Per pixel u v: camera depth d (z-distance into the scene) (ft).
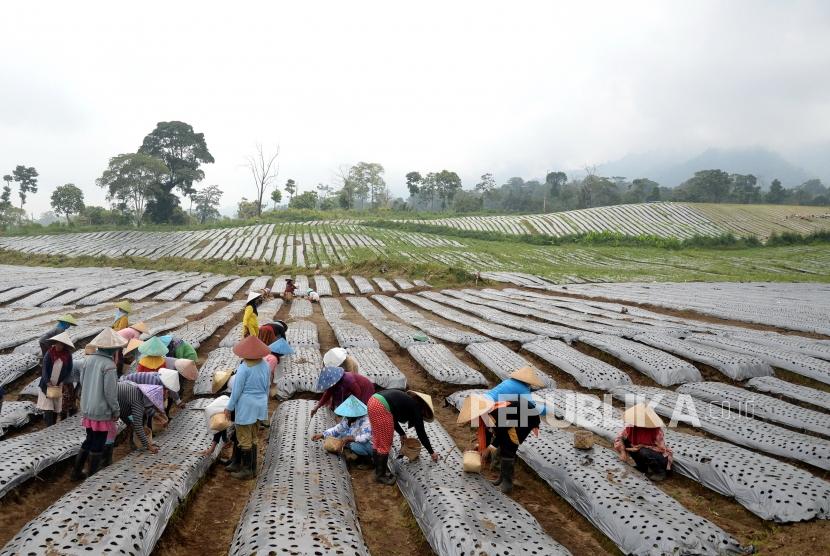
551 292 87.76
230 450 24.54
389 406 21.39
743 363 34.60
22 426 26.09
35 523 15.48
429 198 477.77
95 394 20.15
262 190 304.50
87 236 202.90
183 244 185.68
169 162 289.74
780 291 82.69
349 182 386.32
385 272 111.24
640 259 152.46
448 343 46.70
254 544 14.92
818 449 21.91
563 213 281.13
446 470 21.29
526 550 15.52
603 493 18.98
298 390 32.32
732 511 19.20
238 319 60.70
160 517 16.97
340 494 19.26
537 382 20.39
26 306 66.69
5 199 322.75
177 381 24.21
